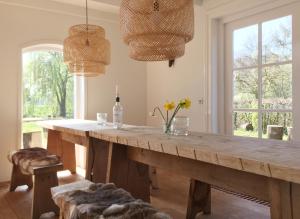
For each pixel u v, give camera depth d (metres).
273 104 3.14
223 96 3.68
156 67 4.66
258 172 1.25
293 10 2.91
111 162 2.48
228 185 1.67
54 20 4.02
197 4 3.74
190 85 3.99
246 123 3.43
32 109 4.07
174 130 2.21
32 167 2.57
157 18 1.75
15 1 3.70
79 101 4.40
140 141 1.96
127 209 1.44
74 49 2.85
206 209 2.61
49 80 4.20
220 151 1.49
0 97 3.64
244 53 3.43
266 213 2.63
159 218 1.39
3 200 3.04
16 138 3.76
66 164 4.07
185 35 1.84
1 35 3.64
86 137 2.84
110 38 4.52
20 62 3.78
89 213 1.42
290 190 1.24
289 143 1.75
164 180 3.72
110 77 4.52
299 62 2.87
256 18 3.28
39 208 2.56
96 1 3.84
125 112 4.67
